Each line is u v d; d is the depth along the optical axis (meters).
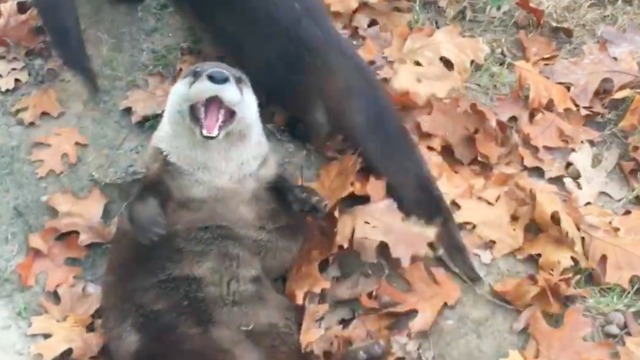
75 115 1.93
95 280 1.75
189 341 1.56
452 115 1.89
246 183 1.65
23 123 1.91
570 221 1.76
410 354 1.67
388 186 1.75
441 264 1.75
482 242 1.78
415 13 2.07
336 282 1.73
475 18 2.08
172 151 1.63
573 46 2.04
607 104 1.95
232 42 1.86
